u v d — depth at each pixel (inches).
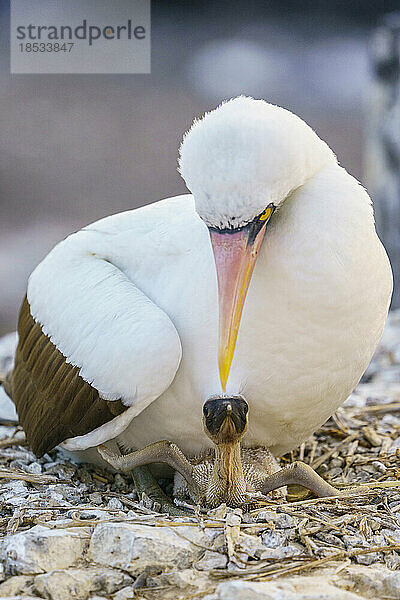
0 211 1232.2
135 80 1561.3
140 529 321.7
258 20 1720.0
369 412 503.8
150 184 1336.1
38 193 1288.1
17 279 1046.4
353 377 370.6
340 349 351.3
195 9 1697.8
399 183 768.3
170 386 360.2
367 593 303.1
